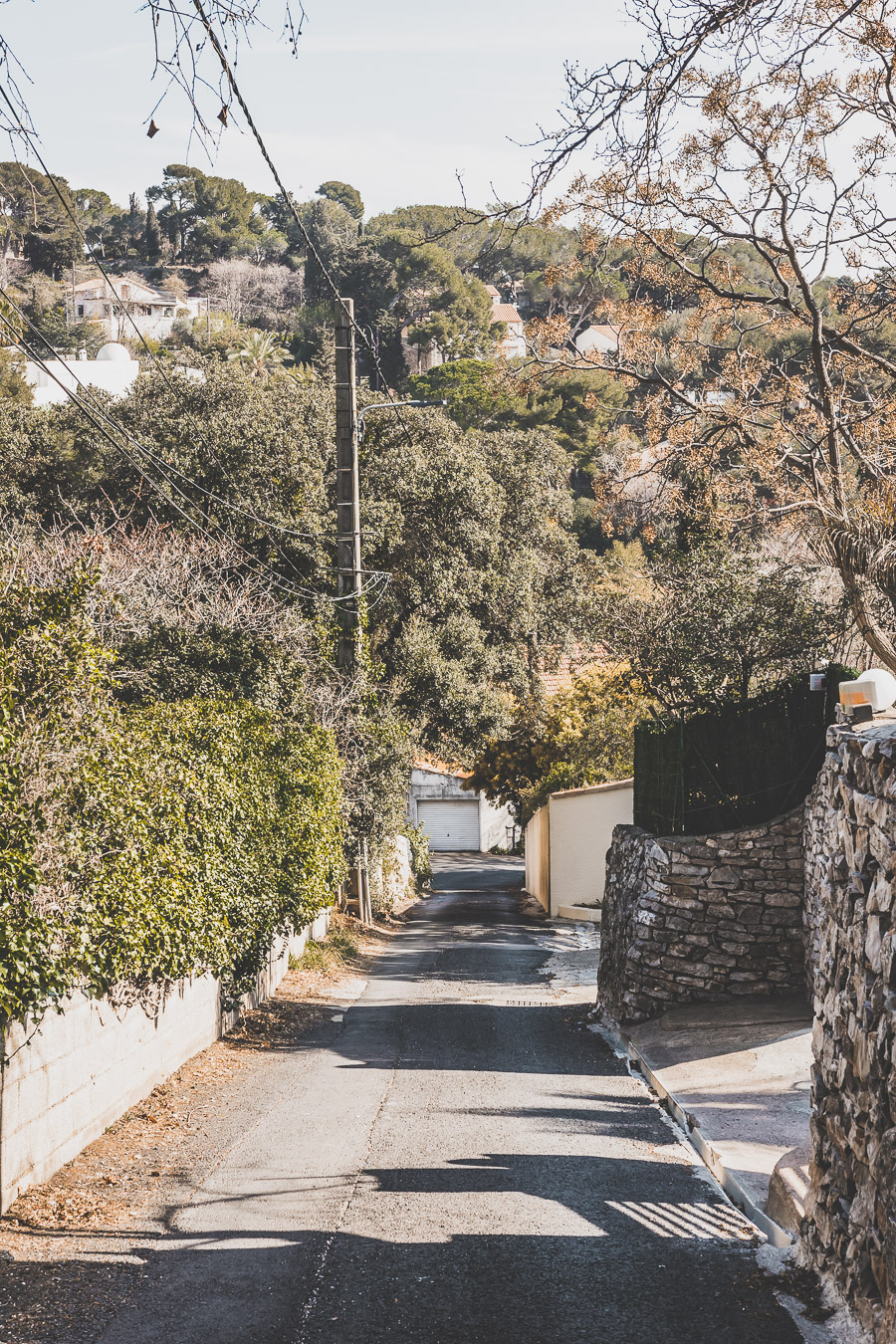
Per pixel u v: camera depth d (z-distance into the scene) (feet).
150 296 345.51
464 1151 26.50
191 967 33.22
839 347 52.39
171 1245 20.39
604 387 154.20
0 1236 20.51
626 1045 39.86
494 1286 18.43
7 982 21.63
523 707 116.88
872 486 46.96
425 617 90.53
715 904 42.01
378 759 74.79
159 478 80.64
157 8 12.21
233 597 66.90
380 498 82.89
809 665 58.03
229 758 41.27
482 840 195.21
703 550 62.59
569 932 80.33
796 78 18.63
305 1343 16.38
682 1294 17.90
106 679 28.17
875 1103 15.26
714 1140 26.21
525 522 98.07
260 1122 29.30
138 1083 31.27
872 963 16.03
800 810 41.70
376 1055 38.78
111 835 27.84
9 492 90.33
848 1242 16.44
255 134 23.21
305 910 53.67
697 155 47.29
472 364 181.47
